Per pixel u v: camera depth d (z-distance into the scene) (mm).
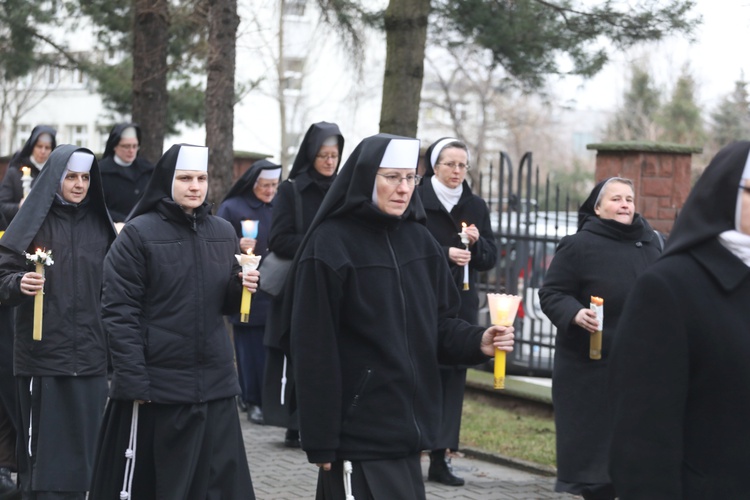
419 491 7016
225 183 17969
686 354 4797
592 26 18422
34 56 29766
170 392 8336
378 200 6938
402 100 15836
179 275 8469
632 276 9555
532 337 16453
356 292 6848
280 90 41500
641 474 4730
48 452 9531
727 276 4840
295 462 12414
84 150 9727
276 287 12773
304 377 6773
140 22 20422
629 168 15383
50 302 9562
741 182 4859
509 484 11617
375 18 20031
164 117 20812
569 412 9516
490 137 62344
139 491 8492
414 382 6914
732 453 4766
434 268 7270
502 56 19188
